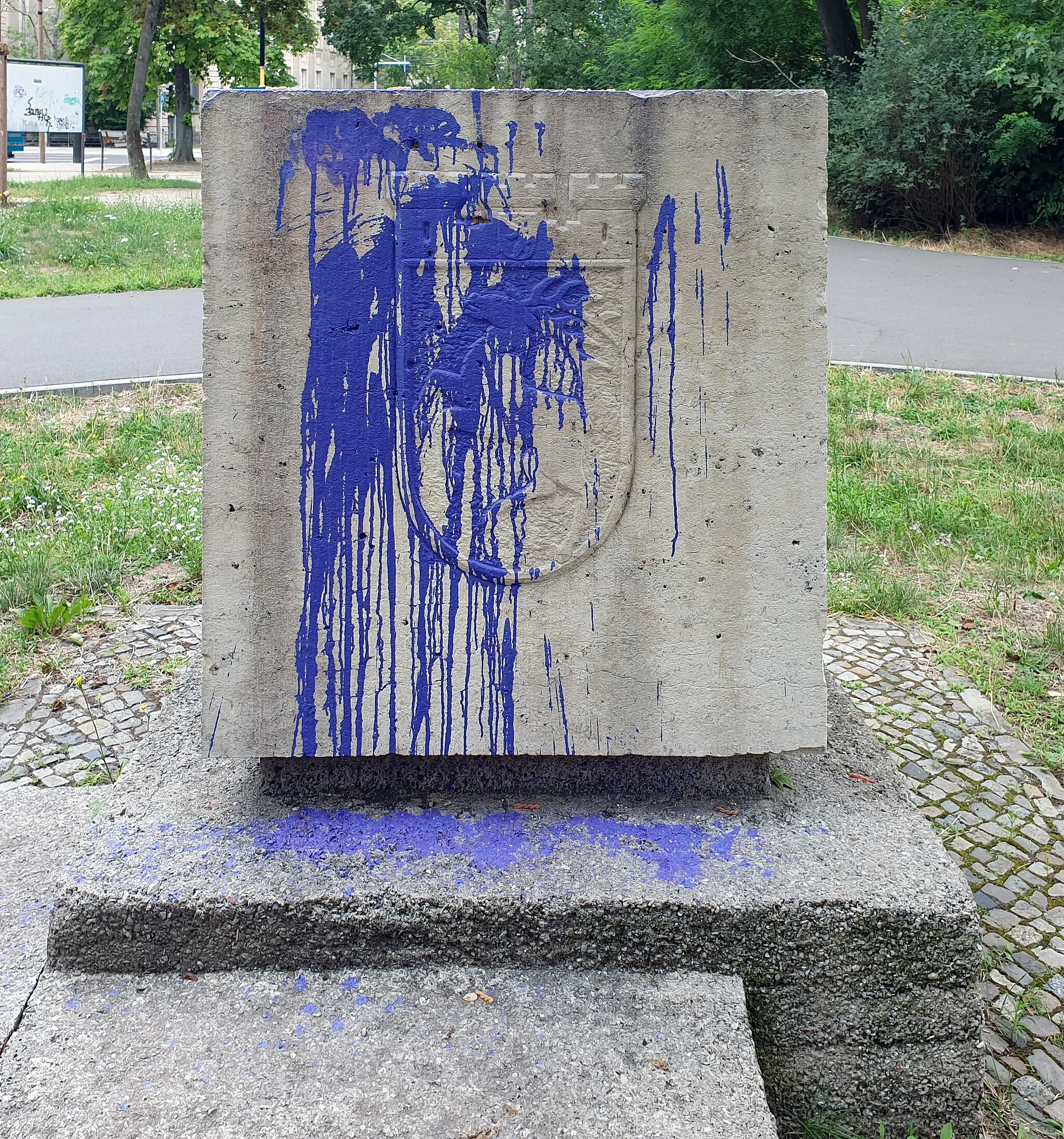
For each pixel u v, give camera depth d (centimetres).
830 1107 243
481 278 251
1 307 1087
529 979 237
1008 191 1557
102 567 515
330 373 252
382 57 3494
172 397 773
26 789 336
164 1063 216
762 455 257
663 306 251
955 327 987
